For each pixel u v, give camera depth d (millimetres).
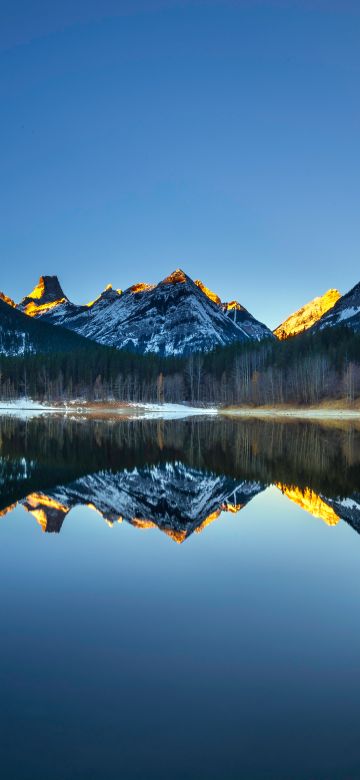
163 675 8961
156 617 11352
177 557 15750
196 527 19375
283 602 12281
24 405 160125
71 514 21109
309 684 8734
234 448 47625
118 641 10203
